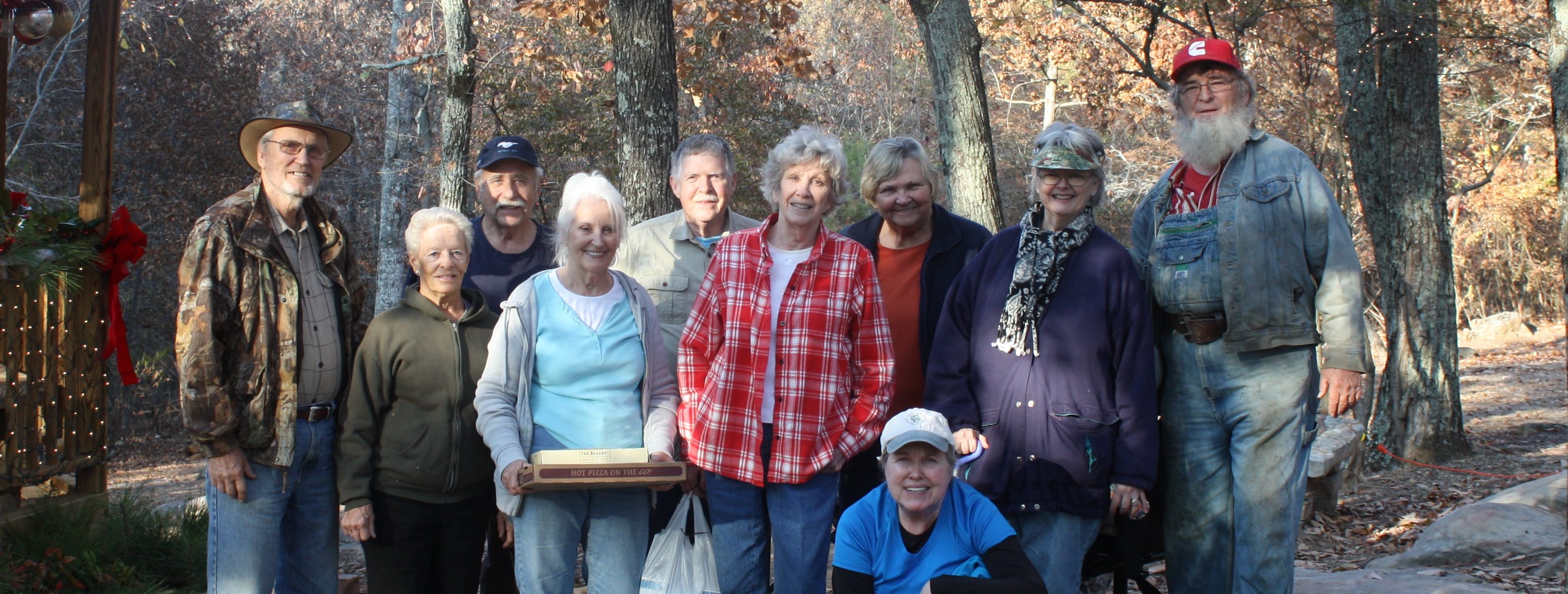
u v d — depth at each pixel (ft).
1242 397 11.67
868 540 10.41
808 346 11.48
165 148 60.85
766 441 11.55
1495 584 17.20
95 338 17.31
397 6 65.21
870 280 11.85
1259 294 11.41
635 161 22.76
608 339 11.54
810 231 11.98
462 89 42.16
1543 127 82.02
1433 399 37.68
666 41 22.97
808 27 130.31
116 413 56.95
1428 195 38.34
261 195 11.35
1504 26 42.93
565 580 11.19
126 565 15.84
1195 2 35.94
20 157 55.21
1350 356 11.03
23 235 15.55
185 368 10.64
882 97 125.90
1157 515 12.75
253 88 67.21
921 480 9.98
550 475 10.49
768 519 11.91
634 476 10.73
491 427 11.12
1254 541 11.62
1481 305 111.45
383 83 79.61
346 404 11.59
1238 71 11.80
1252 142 11.87
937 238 13.55
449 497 11.62
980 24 57.77
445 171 42.37
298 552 11.93
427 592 11.98
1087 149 11.38
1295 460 11.59
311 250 11.83
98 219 16.96
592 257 11.41
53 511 15.99
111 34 17.07
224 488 10.95
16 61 53.52
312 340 11.57
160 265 60.34
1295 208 11.45
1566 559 11.75
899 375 13.35
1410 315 38.24
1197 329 11.93
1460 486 31.68
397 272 61.41
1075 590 11.23
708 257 14.35
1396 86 38.37
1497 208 96.07
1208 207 11.96
